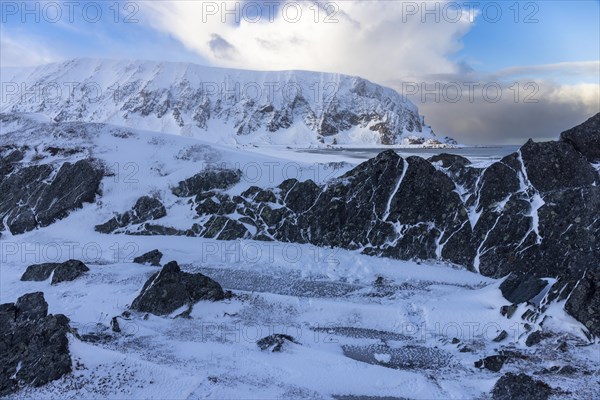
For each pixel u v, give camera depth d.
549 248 28.81
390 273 30.39
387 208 34.59
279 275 30.16
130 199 41.00
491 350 20.08
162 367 17.27
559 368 17.95
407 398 16.30
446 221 32.66
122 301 25.02
